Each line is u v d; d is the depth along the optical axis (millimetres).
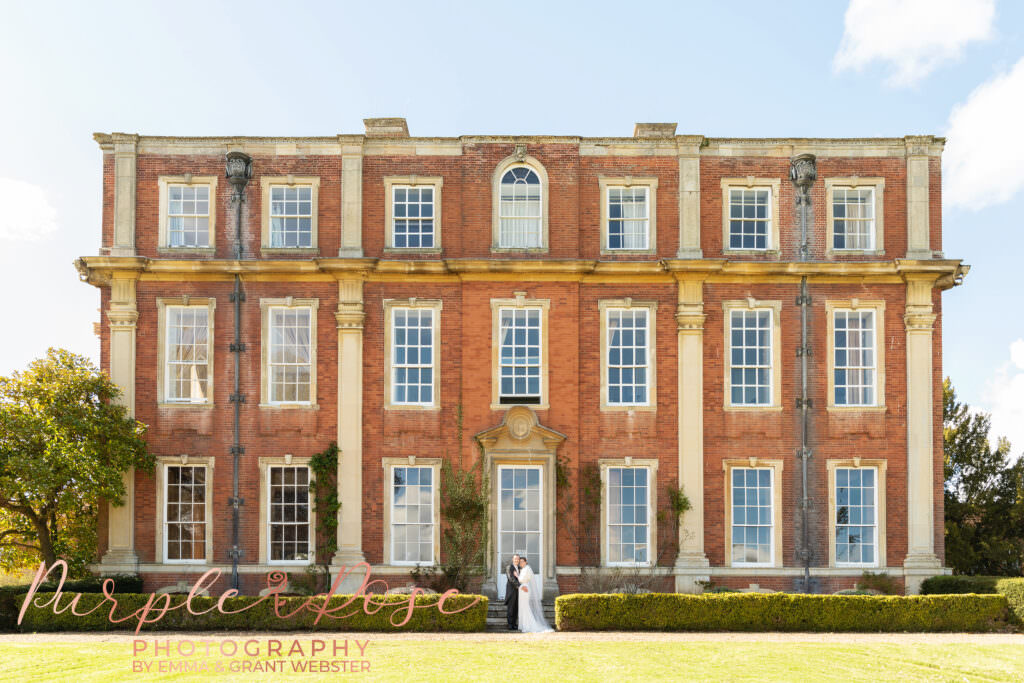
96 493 22516
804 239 25844
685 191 25766
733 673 15539
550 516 24312
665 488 24953
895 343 25453
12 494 21719
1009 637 19953
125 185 25734
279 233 26000
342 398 25047
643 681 14867
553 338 25219
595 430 25125
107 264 24891
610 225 26031
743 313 25672
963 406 33594
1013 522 30234
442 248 25781
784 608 20781
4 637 19359
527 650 17609
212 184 26000
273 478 25141
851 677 15336
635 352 25516
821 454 25141
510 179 25938
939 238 25859
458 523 24344
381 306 25484
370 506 24891
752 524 25000
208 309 25469
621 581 24094
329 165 26016
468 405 25000
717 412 25250
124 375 24938
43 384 23109
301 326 25625
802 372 25312
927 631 20734
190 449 25031
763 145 26016
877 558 24797
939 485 25047
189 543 24812
